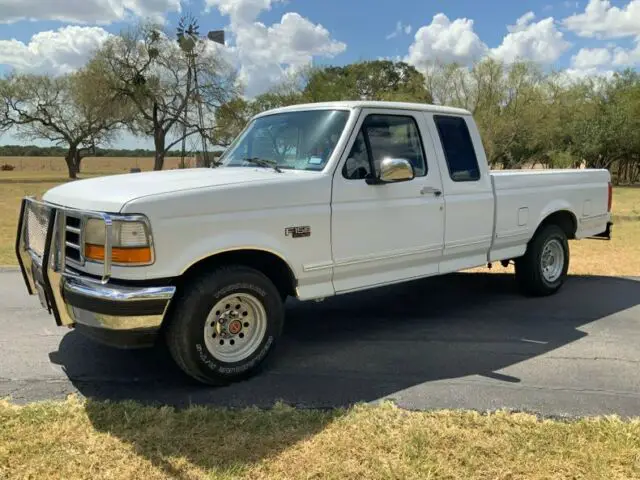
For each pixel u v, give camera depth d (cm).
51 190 456
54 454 320
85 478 298
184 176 437
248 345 430
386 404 383
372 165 485
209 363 405
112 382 426
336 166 459
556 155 4362
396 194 496
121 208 366
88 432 345
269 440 336
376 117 493
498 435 342
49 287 398
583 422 357
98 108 4525
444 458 318
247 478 300
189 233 385
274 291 432
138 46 4219
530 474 304
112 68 4244
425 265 538
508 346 509
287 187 430
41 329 557
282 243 428
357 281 485
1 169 8356
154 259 371
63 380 429
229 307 417
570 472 305
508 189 606
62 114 5684
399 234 501
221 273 404
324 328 568
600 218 742
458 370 452
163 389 413
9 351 493
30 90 5519
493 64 4022
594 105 4822
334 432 346
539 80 4084
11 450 322
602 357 480
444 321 590
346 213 462
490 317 603
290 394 404
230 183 409
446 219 539
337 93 4447
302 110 519
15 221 1620
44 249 398
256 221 413
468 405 386
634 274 823
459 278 791
